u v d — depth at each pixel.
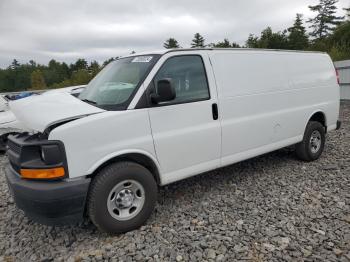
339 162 5.80
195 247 3.28
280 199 4.32
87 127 3.25
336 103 6.33
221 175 5.36
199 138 4.09
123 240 3.48
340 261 2.95
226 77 4.39
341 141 7.29
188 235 3.51
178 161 3.96
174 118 3.85
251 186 4.84
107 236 3.59
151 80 3.72
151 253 3.21
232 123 4.43
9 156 3.66
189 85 4.04
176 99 3.89
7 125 7.94
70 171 3.19
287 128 5.30
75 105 3.70
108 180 3.38
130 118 3.51
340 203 4.11
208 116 4.16
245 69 4.64
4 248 3.51
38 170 3.16
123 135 3.47
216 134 4.25
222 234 3.50
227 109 4.36
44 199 3.10
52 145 3.13
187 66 4.06
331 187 4.67
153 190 3.73
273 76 5.03
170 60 3.92
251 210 4.04
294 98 5.38
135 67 3.99
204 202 4.34
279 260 3.02
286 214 3.88
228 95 4.37
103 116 3.36
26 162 3.25
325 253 3.08
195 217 3.93
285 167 5.65
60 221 3.24
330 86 6.16
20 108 3.88
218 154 4.35
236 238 3.41
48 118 3.31
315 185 4.77
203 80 4.18
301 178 5.09
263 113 4.86
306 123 5.66
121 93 3.74
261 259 3.04
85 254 3.26
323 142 6.09
